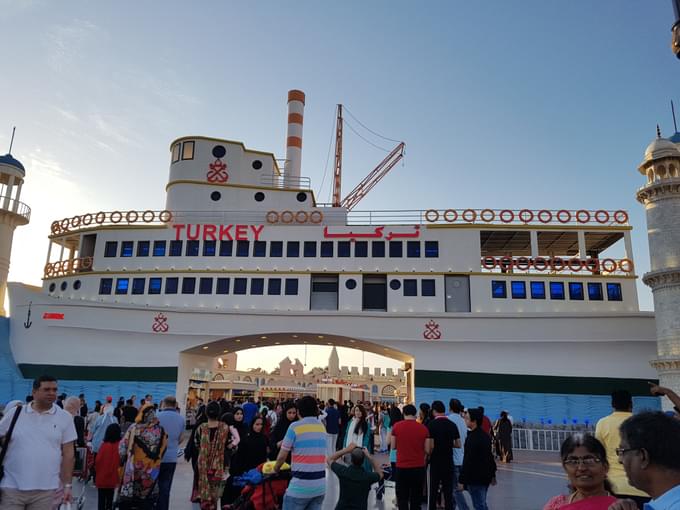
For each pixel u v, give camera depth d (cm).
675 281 2659
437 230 3662
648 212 2836
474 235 3628
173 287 3678
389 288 3584
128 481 869
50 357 3588
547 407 3297
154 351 3566
